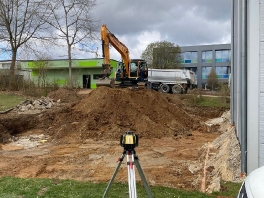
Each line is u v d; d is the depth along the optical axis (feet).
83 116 48.52
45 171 27.17
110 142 40.55
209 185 20.83
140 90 57.62
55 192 18.48
